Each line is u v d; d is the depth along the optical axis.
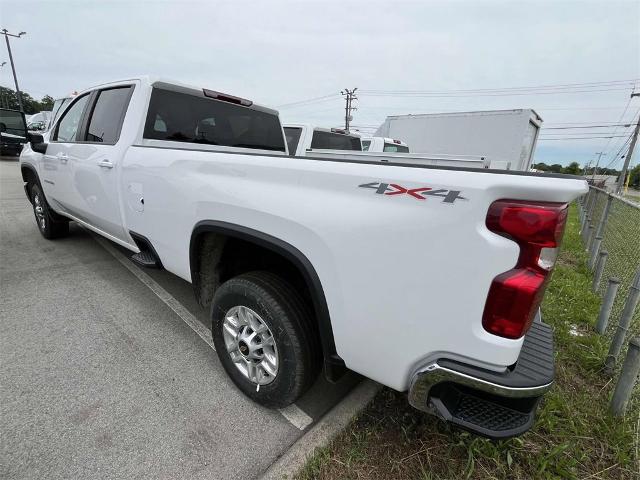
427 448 1.85
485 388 1.26
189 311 3.19
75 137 3.64
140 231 2.76
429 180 1.26
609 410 2.17
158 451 1.81
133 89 2.88
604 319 3.18
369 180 1.41
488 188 1.15
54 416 1.97
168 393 2.21
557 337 3.08
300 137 7.18
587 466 1.87
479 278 1.19
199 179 2.12
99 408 2.05
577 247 6.77
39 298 3.29
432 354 1.35
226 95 3.39
